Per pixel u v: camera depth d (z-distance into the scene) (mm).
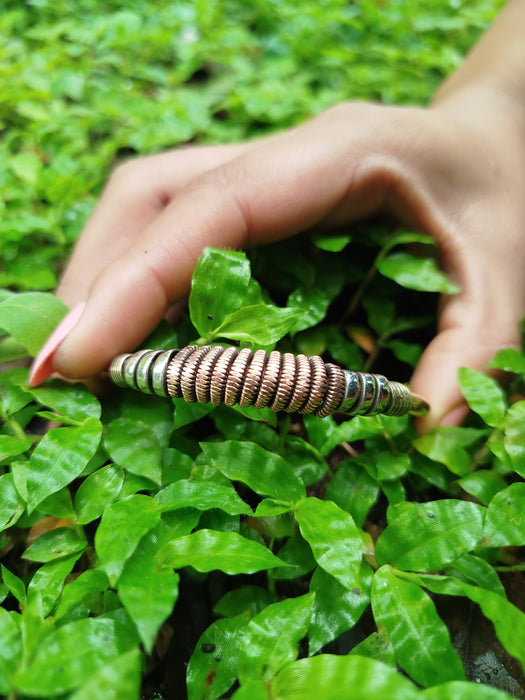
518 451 103
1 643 74
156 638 104
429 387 120
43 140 216
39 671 70
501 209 137
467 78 166
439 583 89
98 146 228
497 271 132
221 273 107
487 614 82
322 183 132
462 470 110
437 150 137
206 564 80
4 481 100
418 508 94
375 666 70
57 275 177
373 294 153
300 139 135
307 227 139
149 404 113
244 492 120
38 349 114
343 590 90
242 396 93
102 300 112
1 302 117
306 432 137
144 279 115
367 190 139
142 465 99
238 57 260
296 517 92
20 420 116
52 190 175
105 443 102
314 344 136
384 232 145
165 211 125
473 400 108
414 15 283
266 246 145
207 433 130
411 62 260
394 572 90
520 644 80
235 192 126
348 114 141
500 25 174
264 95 231
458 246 135
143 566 80
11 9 296
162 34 255
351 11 281
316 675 71
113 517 85
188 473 105
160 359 98
